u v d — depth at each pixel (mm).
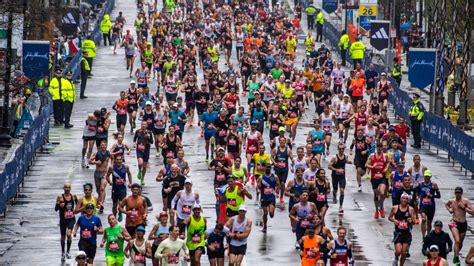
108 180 72312
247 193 65875
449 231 71875
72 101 110188
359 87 117625
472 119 117938
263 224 70188
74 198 63906
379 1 177375
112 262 57656
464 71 114062
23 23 105562
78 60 143125
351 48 151625
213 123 92812
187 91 111312
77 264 53156
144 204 63188
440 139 100438
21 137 101188
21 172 82562
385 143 75938
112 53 167750
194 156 95812
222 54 166625
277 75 122375
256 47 151250
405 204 61969
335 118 101188
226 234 58562
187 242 58438
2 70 103250
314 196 67062
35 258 64250
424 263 54469
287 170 78062
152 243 61281
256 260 63500
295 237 69125
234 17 189000
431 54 115438
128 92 105750
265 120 101500
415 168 72125
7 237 69250
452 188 85750
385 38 145250
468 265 62094
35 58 105438
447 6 132750
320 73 122625
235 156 85438
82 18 176625
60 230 65250
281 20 179750
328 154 95750
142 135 83312
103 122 90375
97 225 59656
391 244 68000
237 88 114250
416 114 105125
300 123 114000
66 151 98125
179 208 64250
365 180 87688
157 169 90312
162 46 159750
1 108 100438
